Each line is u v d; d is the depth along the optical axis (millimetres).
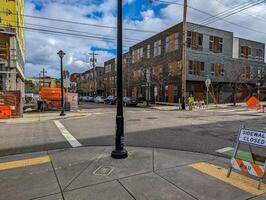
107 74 66312
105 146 8195
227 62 39438
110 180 5055
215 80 38031
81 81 97812
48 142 8992
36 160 6535
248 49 42969
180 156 6871
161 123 13992
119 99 6566
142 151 7344
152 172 5520
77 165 6031
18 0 36750
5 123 14750
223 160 6590
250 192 4566
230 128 12062
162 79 39000
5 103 17328
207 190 4617
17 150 7797
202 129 11750
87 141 9148
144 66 43344
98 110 26266
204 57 36875
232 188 4723
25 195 4422
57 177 5254
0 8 32281
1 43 22844
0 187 4770
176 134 10438
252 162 5031
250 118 16625
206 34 37062
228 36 39500
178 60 36000
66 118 17703
